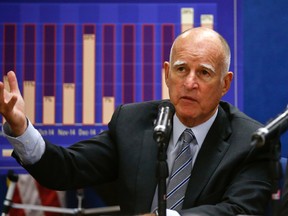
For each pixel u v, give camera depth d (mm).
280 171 3842
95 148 5613
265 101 7895
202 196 5059
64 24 7973
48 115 8000
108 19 7953
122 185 5320
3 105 4688
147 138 5402
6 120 4828
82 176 5473
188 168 5188
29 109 8008
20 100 4914
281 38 7875
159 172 4016
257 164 5160
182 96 5004
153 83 7965
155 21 7938
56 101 7996
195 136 5230
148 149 5336
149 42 7945
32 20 7996
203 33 5090
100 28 7965
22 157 5070
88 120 7996
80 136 7988
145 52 7953
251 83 7898
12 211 8312
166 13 7926
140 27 7945
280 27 7871
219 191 5086
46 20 7984
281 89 7875
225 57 5133
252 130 5297
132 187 5223
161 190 4027
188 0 7922
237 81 7871
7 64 8016
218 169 5105
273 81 7875
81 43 7973
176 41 5125
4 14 7992
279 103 7895
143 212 5125
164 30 7941
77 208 8219
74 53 7992
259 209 4965
